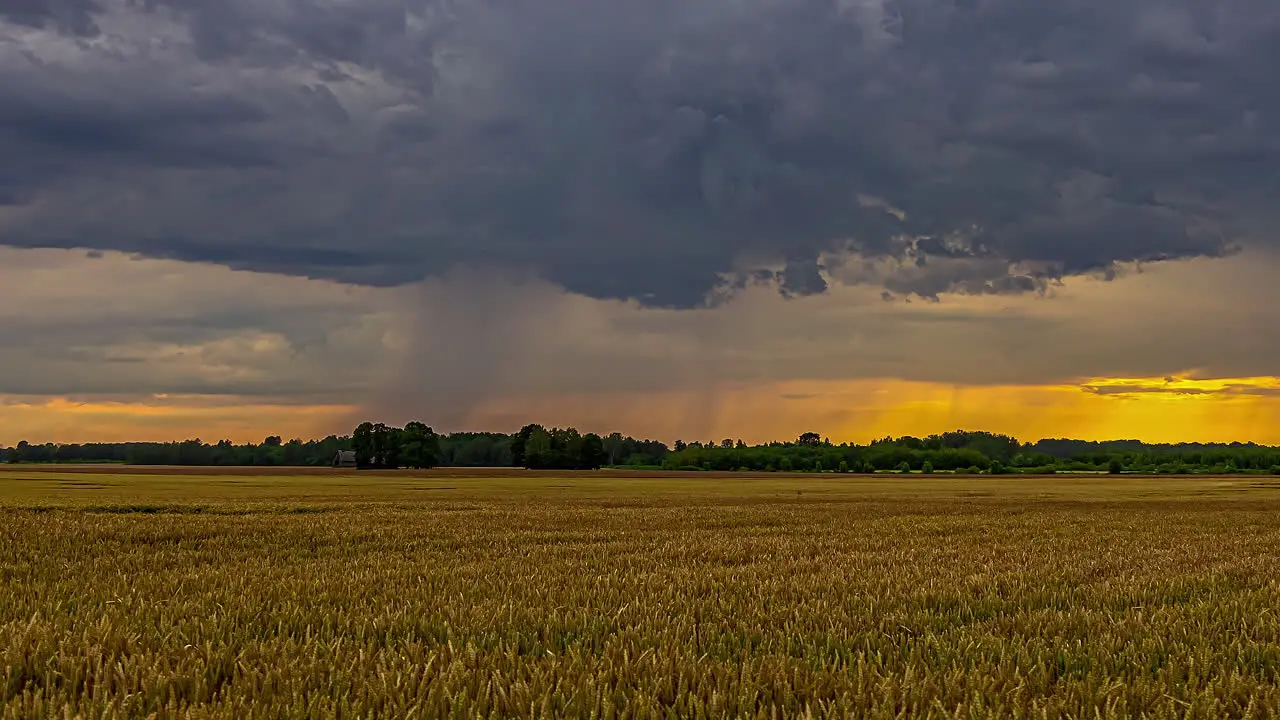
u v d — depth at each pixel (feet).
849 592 35.78
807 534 78.54
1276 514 119.03
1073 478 387.14
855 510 124.67
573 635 25.64
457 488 224.53
